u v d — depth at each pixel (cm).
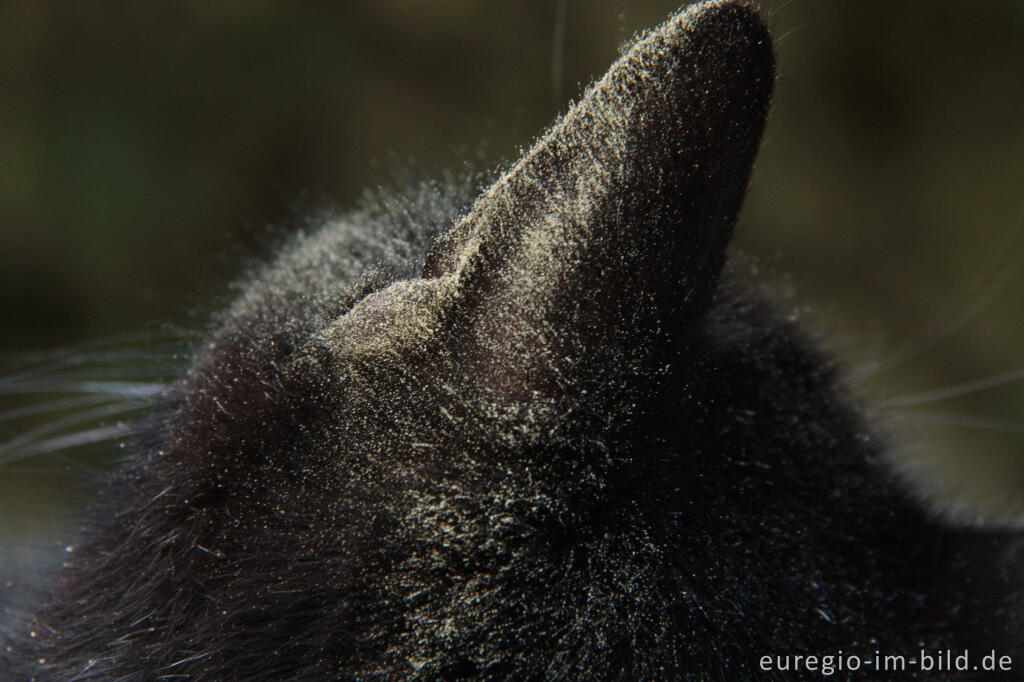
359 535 51
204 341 56
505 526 51
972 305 201
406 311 51
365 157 212
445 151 208
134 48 212
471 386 50
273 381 52
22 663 57
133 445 57
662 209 50
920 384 196
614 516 51
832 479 55
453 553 51
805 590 53
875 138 209
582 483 51
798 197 208
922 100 207
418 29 213
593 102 50
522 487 51
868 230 207
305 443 52
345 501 52
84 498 60
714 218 50
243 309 55
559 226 50
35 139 208
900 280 205
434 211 56
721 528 52
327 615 52
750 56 50
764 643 52
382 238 55
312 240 57
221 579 52
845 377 58
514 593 51
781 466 54
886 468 57
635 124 50
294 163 212
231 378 53
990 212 203
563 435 51
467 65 210
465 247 50
